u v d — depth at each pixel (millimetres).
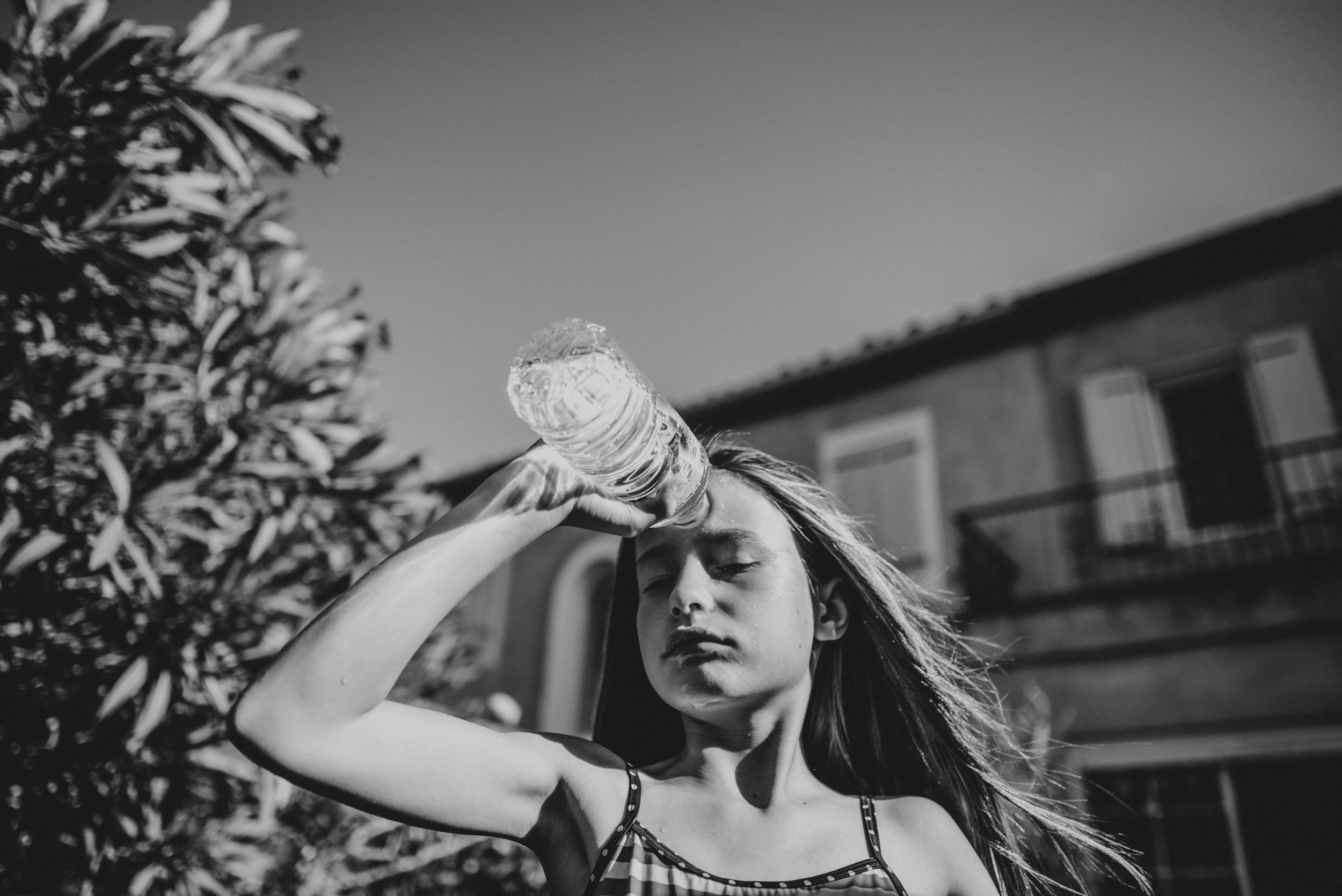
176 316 2293
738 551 1204
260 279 2645
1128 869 1618
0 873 2059
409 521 3080
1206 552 7672
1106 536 8094
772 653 1149
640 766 1468
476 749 1028
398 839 3648
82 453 2230
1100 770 7180
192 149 2365
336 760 907
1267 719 6695
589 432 1023
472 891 4113
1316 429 7578
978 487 8922
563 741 1156
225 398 2410
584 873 1037
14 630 2137
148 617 2234
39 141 1954
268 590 2623
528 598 11062
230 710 894
